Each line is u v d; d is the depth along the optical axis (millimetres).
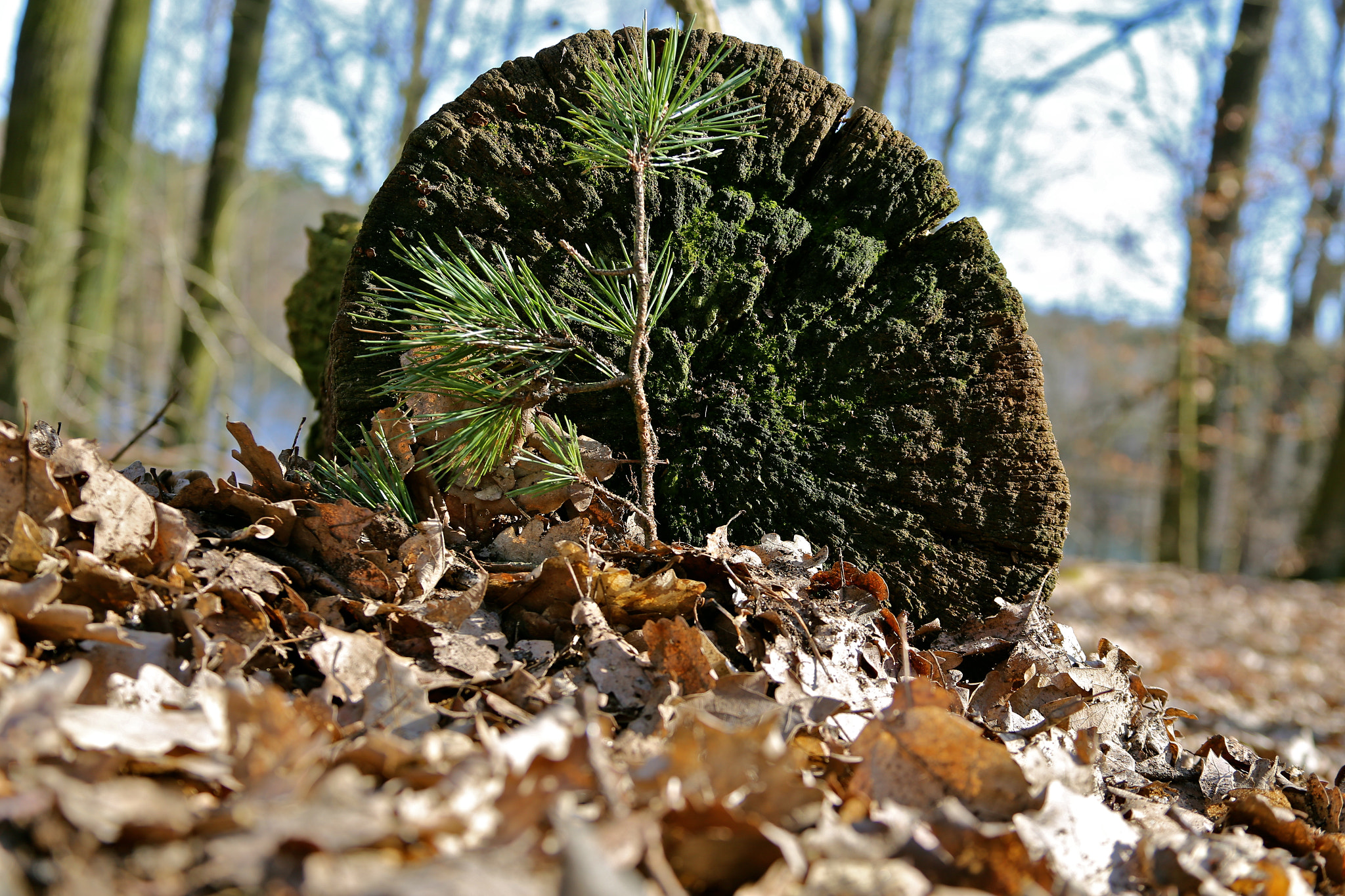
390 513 746
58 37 3283
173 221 4887
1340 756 1598
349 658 650
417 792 548
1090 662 801
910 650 775
